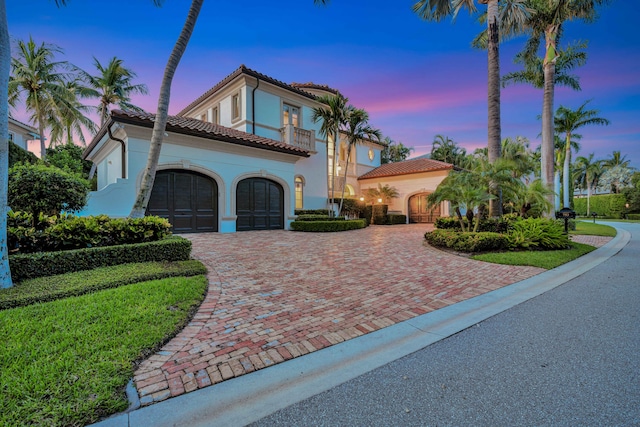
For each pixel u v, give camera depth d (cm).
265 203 1590
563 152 3136
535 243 910
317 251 905
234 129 1744
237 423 197
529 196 1112
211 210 1363
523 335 335
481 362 276
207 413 206
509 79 2052
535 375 252
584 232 1544
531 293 502
